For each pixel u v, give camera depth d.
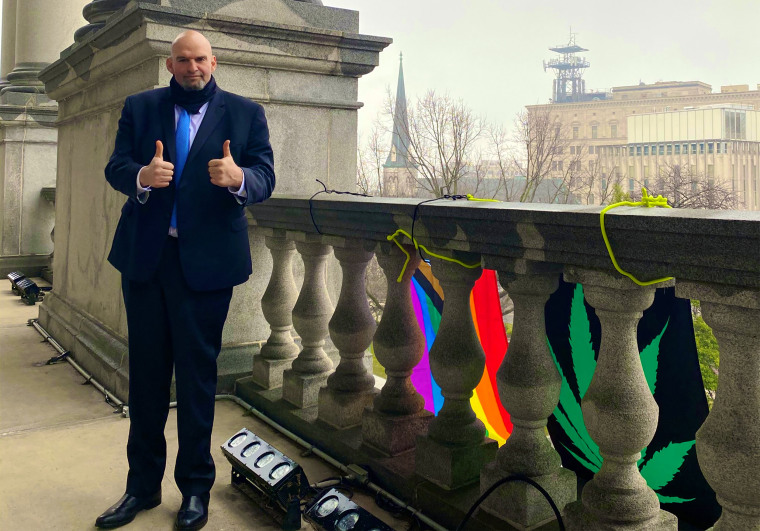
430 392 3.62
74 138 5.64
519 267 2.26
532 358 2.38
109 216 4.75
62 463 3.26
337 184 4.92
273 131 4.62
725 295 1.68
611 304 2.02
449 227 2.47
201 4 4.16
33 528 2.62
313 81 4.75
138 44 4.08
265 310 4.14
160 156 2.40
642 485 2.15
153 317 2.60
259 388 4.09
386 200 3.04
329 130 4.85
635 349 2.09
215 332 2.64
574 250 2.03
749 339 1.70
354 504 2.48
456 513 2.54
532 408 2.38
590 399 2.11
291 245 4.09
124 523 2.63
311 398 3.72
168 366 2.68
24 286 8.09
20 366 5.11
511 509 2.40
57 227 6.26
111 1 5.17
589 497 2.16
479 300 3.21
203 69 2.55
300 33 4.48
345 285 3.46
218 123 2.61
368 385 3.48
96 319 5.07
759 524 1.77
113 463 3.26
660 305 2.47
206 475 2.68
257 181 2.52
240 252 2.64
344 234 3.28
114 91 4.71
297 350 4.21
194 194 2.54
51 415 4.01
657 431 2.52
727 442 1.72
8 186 10.02
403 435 3.06
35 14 10.20
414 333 3.11
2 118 9.85
